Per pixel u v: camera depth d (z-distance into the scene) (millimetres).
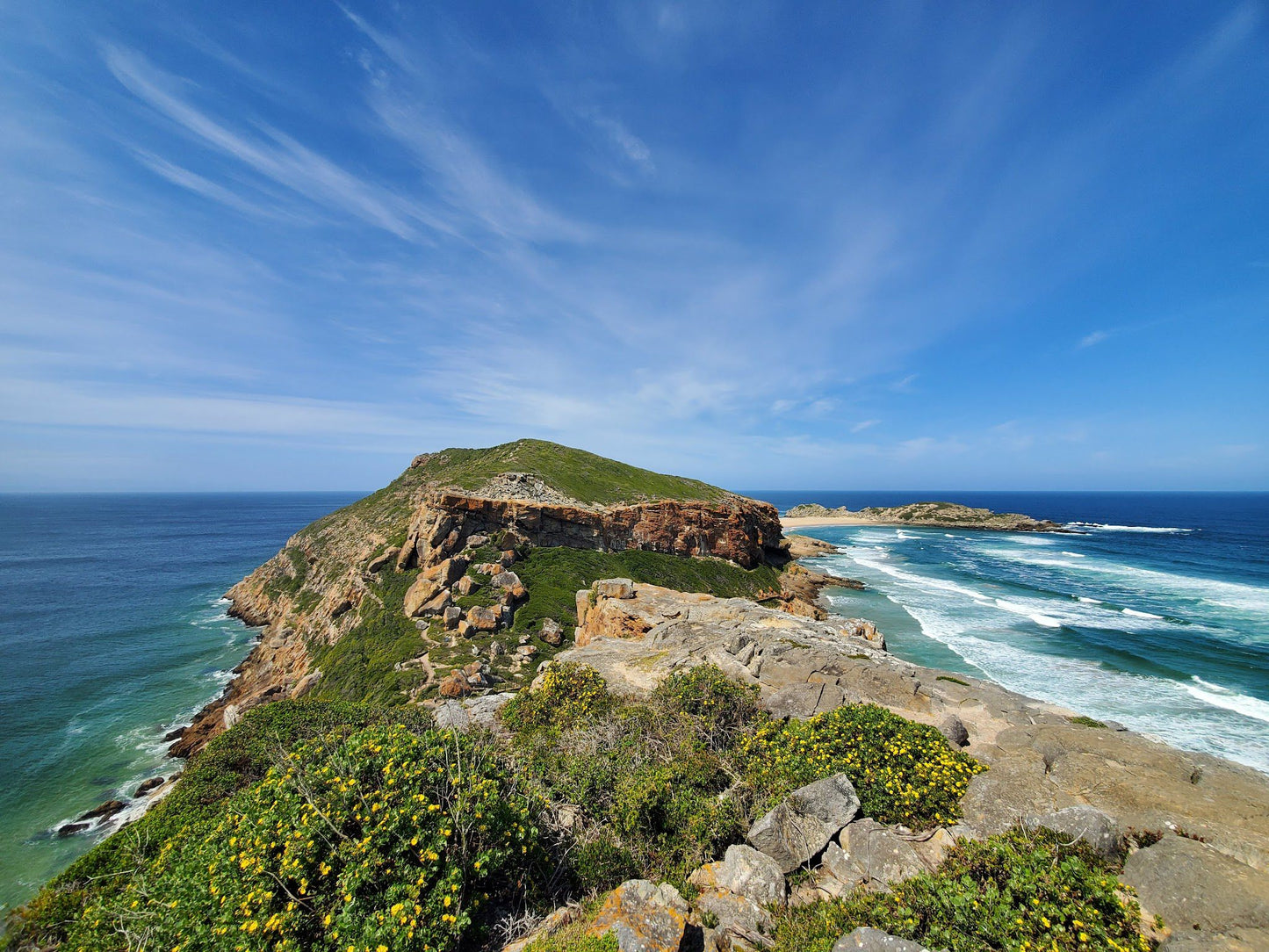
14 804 25172
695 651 17078
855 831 7195
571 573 43938
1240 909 5047
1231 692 26859
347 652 34562
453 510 43062
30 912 8664
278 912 5543
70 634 52688
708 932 5875
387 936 5266
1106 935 4844
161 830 10500
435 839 6109
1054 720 12336
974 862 6133
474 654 30172
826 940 5457
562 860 7270
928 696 13172
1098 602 47906
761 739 10141
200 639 51000
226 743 13250
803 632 18406
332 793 6430
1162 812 7020
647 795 8039
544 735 11531
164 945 5934
